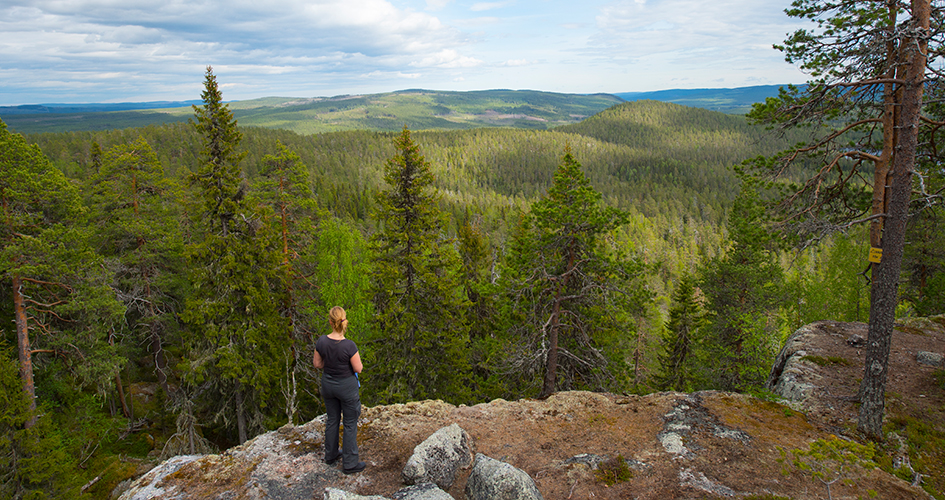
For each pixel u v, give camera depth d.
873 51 8.46
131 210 24.77
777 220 10.74
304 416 22.72
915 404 9.51
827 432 8.29
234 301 18.80
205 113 17.55
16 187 15.85
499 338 22.61
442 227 18.39
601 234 16.81
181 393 20.58
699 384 24.19
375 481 6.23
